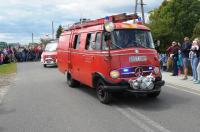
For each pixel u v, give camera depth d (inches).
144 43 431.5
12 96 507.5
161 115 360.2
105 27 416.5
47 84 635.5
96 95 496.4
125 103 427.5
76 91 538.9
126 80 405.4
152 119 343.6
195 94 482.0
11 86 625.0
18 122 346.6
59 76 775.1
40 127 324.8
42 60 1130.7
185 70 633.0
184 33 1833.2
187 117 348.8
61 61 632.4
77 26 549.0
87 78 478.3
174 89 529.0
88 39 478.0
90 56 462.0
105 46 420.8
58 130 312.2
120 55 410.9
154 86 414.6
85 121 342.0
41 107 417.4
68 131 308.0
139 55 415.5
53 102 448.8
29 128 322.3
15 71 956.6
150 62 419.5
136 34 431.5
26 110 402.9
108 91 408.5
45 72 899.4
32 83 658.8
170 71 773.9
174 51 692.7
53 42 1178.0
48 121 346.3
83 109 399.2
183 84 577.6
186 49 624.1
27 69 1027.3
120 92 410.3
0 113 391.2
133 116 358.6
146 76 409.1
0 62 1337.4
